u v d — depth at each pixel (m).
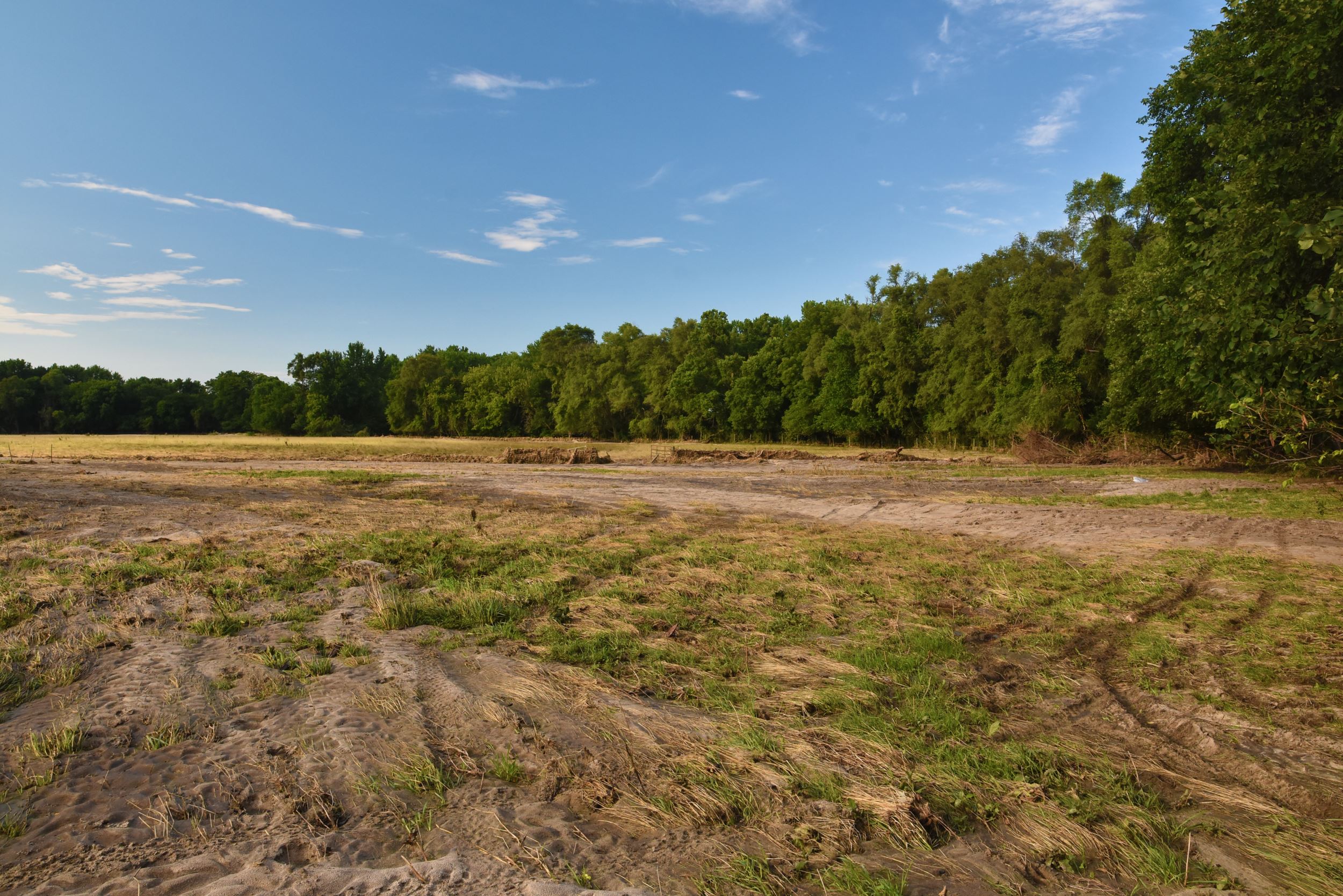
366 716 5.20
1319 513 15.52
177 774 4.30
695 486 23.97
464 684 5.88
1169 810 4.09
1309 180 12.69
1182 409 26.06
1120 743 5.01
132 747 4.63
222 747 4.67
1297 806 4.14
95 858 3.42
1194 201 17.89
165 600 8.10
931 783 4.27
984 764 4.54
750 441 72.38
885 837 3.74
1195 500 18.17
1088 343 38.38
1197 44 20.08
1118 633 7.59
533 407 90.81
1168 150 20.66
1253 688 5.95
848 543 12.80
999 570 10.45
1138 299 24.91
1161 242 24.59
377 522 14.55
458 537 12.77
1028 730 5.17
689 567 10.57
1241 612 8.19
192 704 5.31
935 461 37.88
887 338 55.22
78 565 9.53
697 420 74.06
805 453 44.34
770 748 4.70
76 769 4.32
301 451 45.31
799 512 17.50
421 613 7.91
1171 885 3.36
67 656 6.20
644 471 31.56
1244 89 14.31
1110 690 6.00
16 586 8.31
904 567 10.76
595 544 12.27
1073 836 3.72
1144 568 10.57
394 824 3.85
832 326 67.62
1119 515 16.00
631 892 3.19
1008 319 45.59
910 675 6.26
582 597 8.80
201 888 3.20
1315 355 7.40
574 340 91.12
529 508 17.45
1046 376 39.09
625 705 5.45
